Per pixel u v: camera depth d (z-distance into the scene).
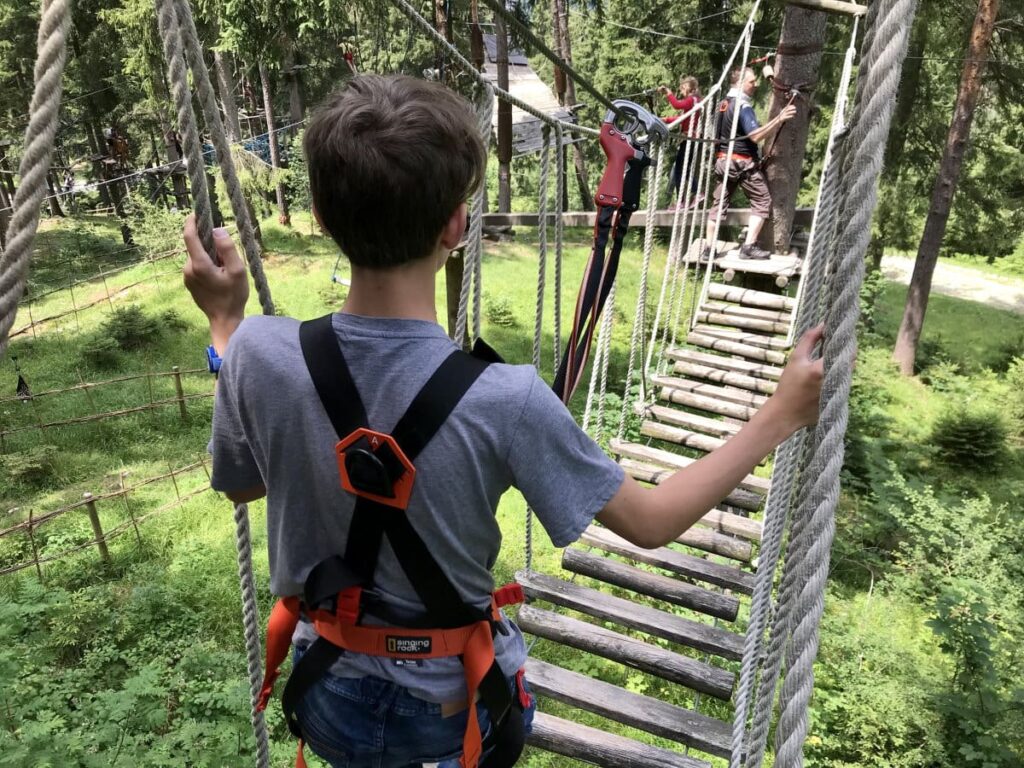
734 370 5.86
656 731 3.17
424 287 0.96
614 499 0.96
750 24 7.06
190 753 5.24
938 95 16.16
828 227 1.89
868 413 13.27
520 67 20.59
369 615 1.02
